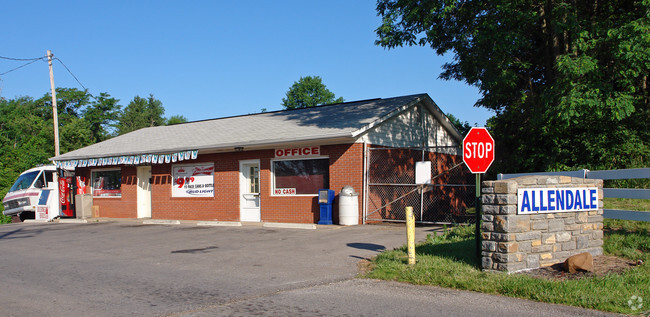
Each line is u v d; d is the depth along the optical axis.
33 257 10.69
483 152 8.92
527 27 15.69
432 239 10.33
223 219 17.84
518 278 6.70
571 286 6.25
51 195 22.41
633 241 8.52
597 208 8.12
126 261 9.78
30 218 24.16
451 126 20.72
